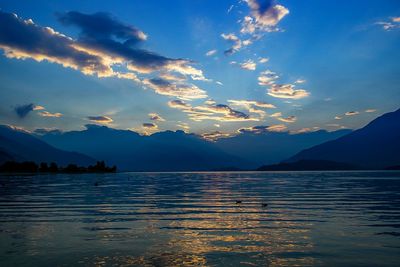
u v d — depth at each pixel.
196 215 28.25
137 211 31.06
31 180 122.88
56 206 35.47
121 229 22.05
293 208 32.62
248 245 17.73
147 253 16.34
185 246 17.59
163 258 15.53
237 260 15.23
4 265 14.63
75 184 92.00
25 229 22.08
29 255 16.03
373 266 14.45
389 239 18.91
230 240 18.83
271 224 23.64
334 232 20.77
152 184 93.31
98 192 58.94
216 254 16.16
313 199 42.16
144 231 21.34
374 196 46.44
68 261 15.13
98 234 20.45
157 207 34.28
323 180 114.50
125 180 129.00
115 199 44.12
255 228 22.17
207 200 42.12
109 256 15.87
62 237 19.67
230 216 27.55
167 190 64.75
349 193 52.47
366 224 23.41
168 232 20.98
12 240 18.95
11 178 145.62
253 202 38.84
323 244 17.89
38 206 35.53
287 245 17.72
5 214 29.03
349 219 25.58
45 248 17.27
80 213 29.64
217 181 114.19
